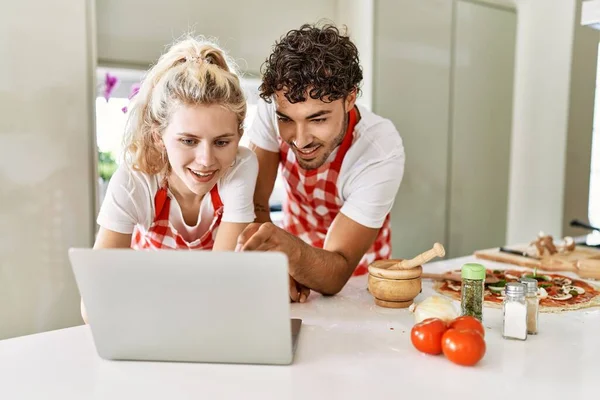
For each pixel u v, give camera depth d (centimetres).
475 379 86
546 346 101
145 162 126
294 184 168
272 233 117
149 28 235
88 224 212
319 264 126
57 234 205
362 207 142
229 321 88
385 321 115
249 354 91
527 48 341
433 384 84
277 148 164
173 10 240
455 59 313
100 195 257
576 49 319
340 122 128
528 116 345
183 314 88
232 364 92
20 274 199
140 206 131
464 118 323
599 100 341
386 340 103
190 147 116
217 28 253
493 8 327
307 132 126
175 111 114
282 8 274
